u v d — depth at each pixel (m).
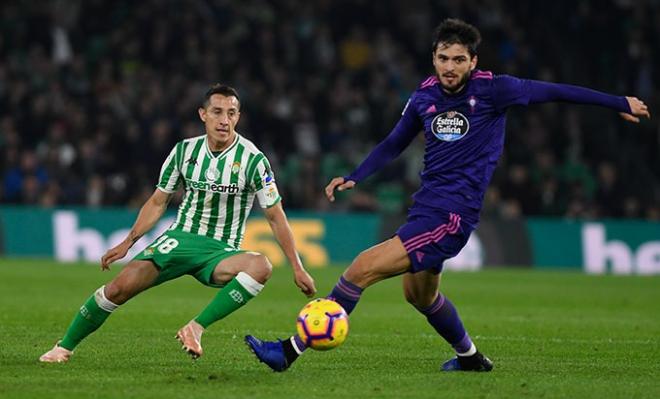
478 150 25.36
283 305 46.22
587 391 24.16
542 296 54.69
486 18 94.88
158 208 27.20
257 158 26.69
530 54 92.00
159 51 86.06
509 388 24.33
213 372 26.16
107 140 78.06
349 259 74.81
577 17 96.56
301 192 79.75
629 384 25.36
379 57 92.12
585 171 86.56
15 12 87.44
